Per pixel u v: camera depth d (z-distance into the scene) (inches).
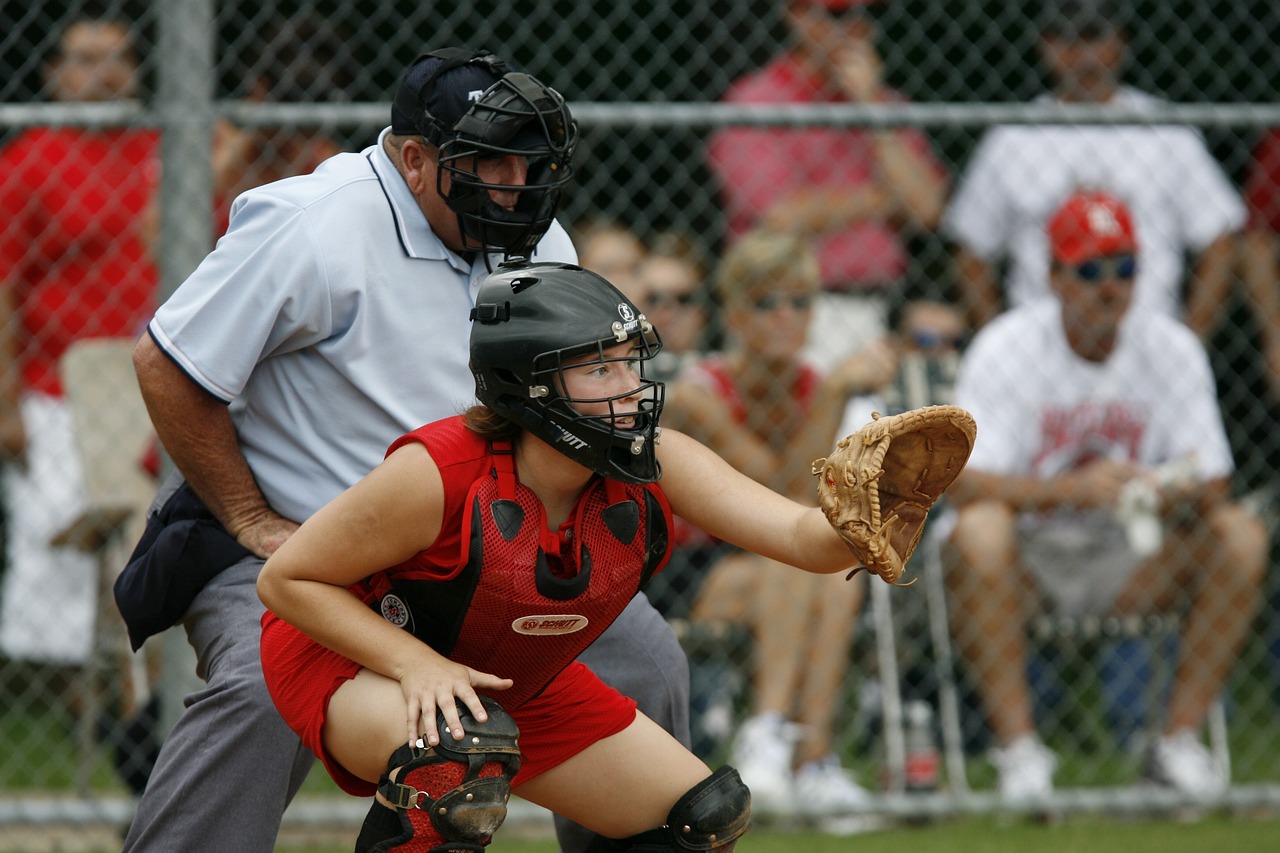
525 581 324.5
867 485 301.3
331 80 651.5
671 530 342.3
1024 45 869.2
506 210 359.9
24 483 727.7
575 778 362.0
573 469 325.7
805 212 764.0
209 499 377.4
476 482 321.7
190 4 561.6
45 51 756.0
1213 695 674.8
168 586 380.2
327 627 328.2
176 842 367.6
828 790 637.9
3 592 804.0
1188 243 780.0
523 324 314.5
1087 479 673.0
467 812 325.4
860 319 761.0
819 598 649.6
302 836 617.3
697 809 354.0
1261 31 780.6
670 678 409.4
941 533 673.6
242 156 621.9
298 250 361.7
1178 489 671.8
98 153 703.1
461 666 327.9
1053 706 740.7
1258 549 673.6
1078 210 687.7
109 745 708.0
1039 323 693.9
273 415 379.6
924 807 626.2
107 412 653.9
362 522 321.7
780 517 335.0
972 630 657.6
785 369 662.5
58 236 700.0
